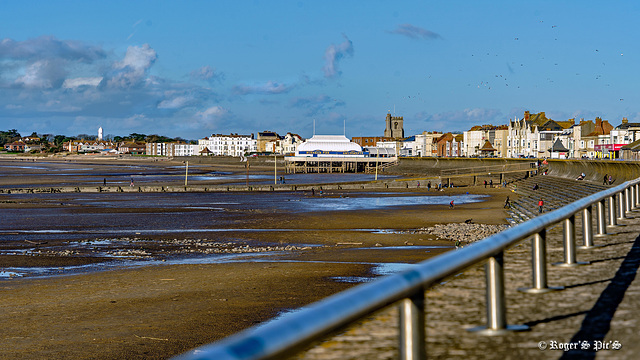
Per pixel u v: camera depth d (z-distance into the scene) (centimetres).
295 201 8112
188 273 2834
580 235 1228
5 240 4253
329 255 3512
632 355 407
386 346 285
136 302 2173
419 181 11175
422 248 3853
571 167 9950
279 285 2497
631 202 1762
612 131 13212
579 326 480
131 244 4056
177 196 9062
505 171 11238
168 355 1522
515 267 577
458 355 400
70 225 5203
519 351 409
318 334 221
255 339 195
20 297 2298
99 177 15312
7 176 15475
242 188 10350
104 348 1594
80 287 2500
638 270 735
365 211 6569
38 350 1581
